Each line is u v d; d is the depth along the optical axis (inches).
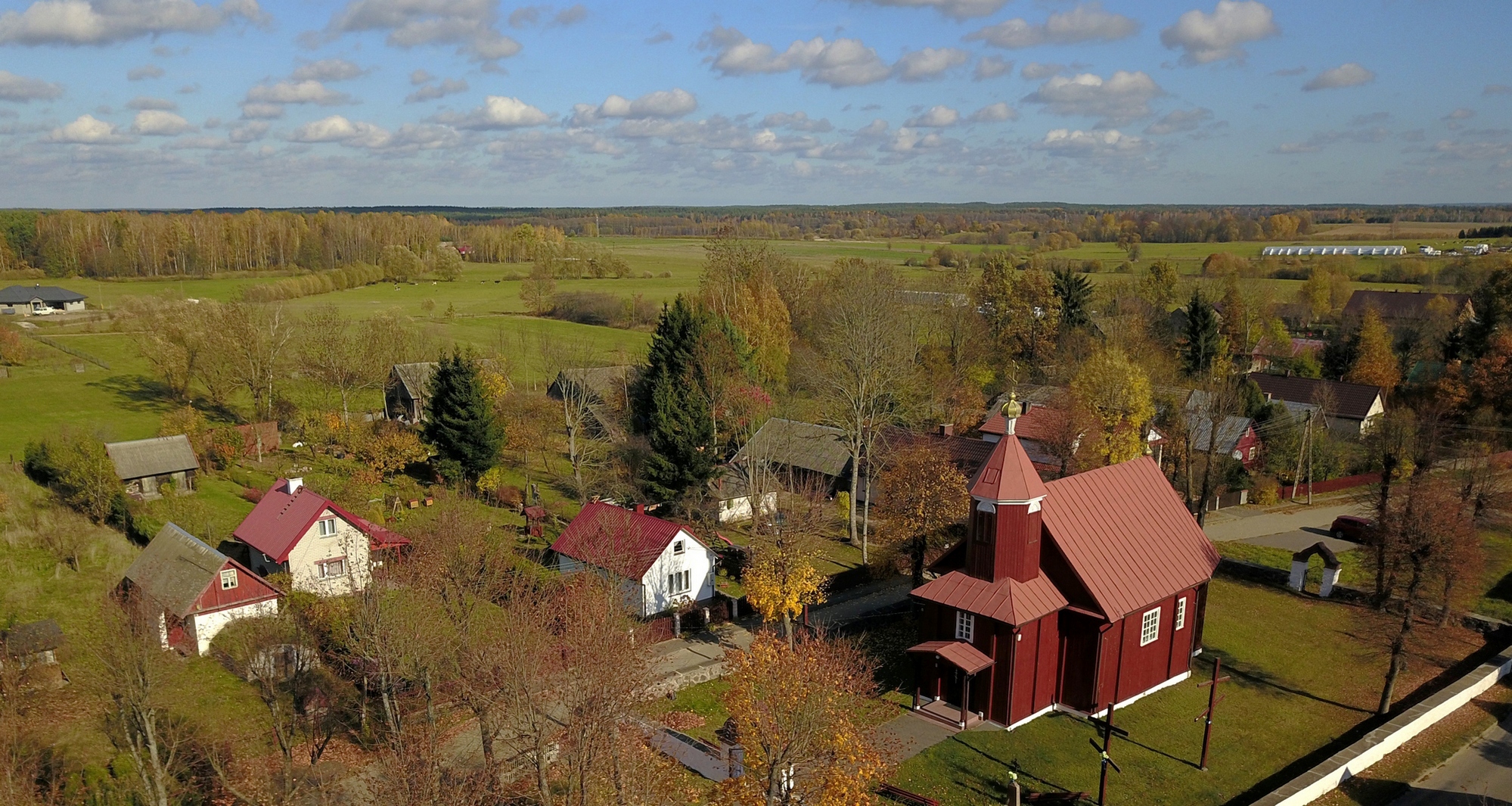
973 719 1769.2
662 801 1364.4
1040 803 1505.9
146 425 3641.7
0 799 1301.7
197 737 1581.0
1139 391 2733.8
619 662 1293.1
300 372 4047.7
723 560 2625.5
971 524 1787.6
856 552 2746.1
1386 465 2353.6
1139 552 1872.5
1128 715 1801.2
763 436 3275.1
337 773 1560.0
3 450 3164.4
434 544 1999.3
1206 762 1632.6
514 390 4010.8
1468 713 1829.5
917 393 3501.5
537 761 1226.0
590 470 3294.8
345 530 2391.7
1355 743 1657.2
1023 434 3198.8
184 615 1936.5
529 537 2723.9
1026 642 1738.4
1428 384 4099.4
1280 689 1925.4
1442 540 1926.7
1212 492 3191.4
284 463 3366.1
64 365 4512.8
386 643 1489.9
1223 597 2400.3
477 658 1446.9
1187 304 4862.2
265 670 1611.7
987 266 4891.7
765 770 1280.8
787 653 1359.5
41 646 1768.0
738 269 4904.0
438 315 6289.4
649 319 6112.2
